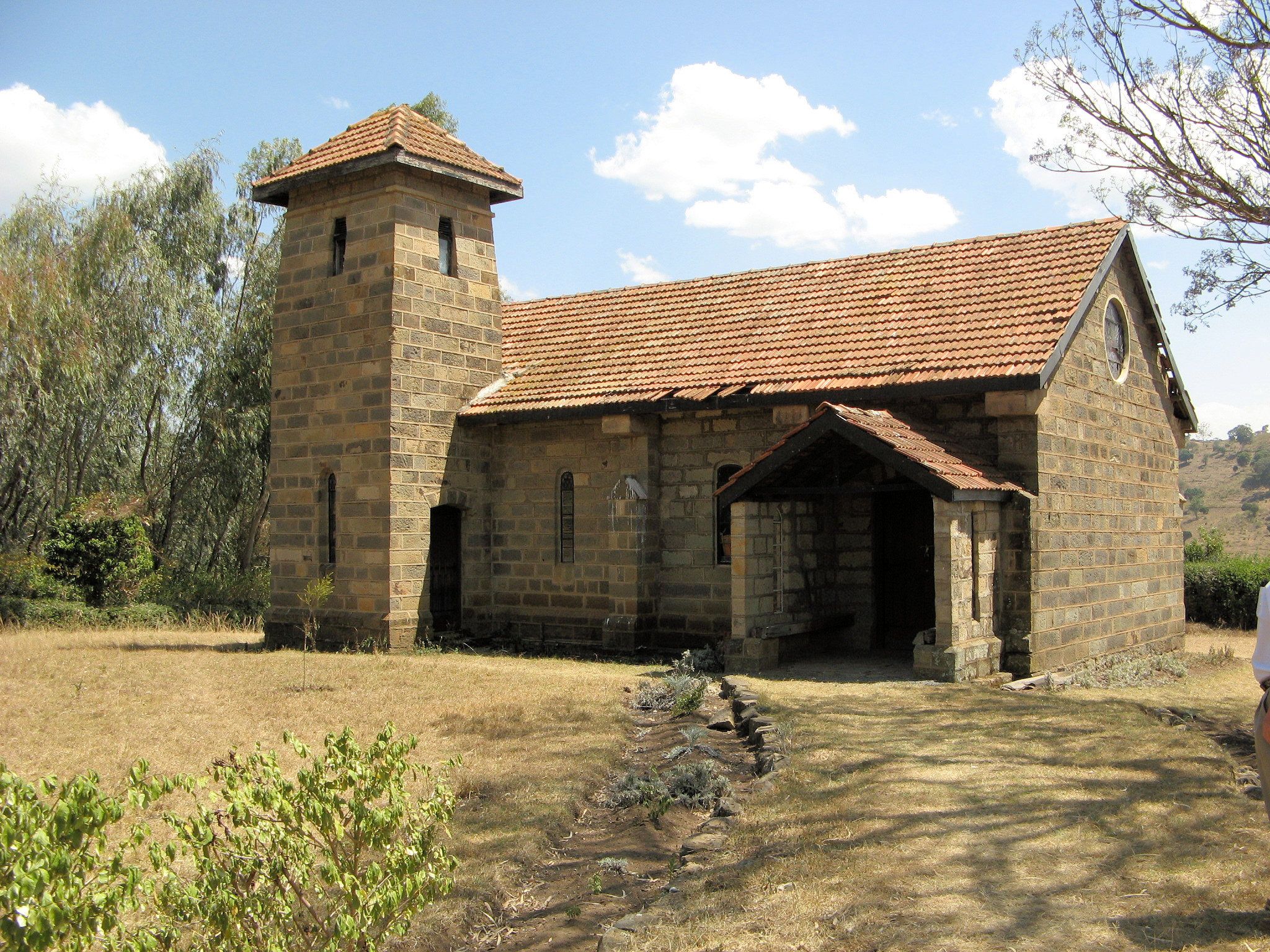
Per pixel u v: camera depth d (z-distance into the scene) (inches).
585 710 472.4
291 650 722.8
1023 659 560.7
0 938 142.4
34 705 489.4
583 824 326.0
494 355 791.1
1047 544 582.9
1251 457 2711.6
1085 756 347.6
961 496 514.0
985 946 206.2
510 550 775.7
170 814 185.6
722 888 248.4
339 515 732.7
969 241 727.1
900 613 644.1
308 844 204.7
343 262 746.8
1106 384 677.9
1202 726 438.9
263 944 187.8
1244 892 227.0
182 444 1213.7
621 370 734.5
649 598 700.0
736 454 677.9
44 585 954.1
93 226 1097.4
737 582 580.4
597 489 735.7
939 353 604.7
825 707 442.3
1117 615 687.1
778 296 759.1
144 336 1122.0
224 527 1301.7
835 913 226.5
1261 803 290.4
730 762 383.2
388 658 660.7
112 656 664.4
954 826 276.4
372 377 718.5
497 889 265.1
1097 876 239.5
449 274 763.4
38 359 985.5
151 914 215.5
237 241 1230.3
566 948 235.3
